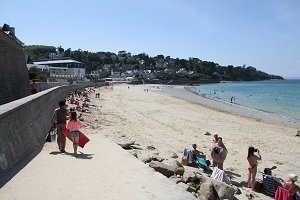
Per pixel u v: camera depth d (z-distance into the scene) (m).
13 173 10.45
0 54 26.39
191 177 12.53
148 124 29.34
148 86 148.25
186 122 32.88
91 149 14.58
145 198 9.23
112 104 47.56
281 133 29.98
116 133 21.86
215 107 55.28
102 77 185.12
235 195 13.11
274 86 188.38
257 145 23.84
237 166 17.56
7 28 51.62
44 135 16.16
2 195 8.77
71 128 13.51
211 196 11.52
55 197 8.86
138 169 11.83
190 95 89.88
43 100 18.66
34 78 52.94
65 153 13.52
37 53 183.50
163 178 10.97
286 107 59.88
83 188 9.66
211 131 28.48
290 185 12.23
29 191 9.13
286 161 19.72
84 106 35.19
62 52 199.75
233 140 25.12
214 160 16.06
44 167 11.36
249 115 45.16
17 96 31.00
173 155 17.42
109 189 9.73
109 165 12.14
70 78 88.81
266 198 13.26
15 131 12.10
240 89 145.50
